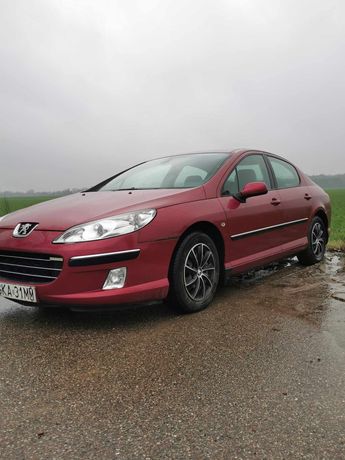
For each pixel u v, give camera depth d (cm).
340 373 244
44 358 273
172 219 340
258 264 436
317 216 563
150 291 323
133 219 321
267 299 396
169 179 427
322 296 402
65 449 181
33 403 219
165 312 362
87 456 176
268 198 458
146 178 452
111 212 326
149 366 259
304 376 241
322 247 576
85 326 330
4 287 333
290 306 372
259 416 203
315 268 533
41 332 320
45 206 378
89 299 303
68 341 301
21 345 295
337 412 204
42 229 322
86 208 345
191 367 256
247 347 283
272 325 324
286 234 486
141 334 311
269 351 276
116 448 181
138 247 317
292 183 531
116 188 453
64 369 257
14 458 176
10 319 352
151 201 346
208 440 186
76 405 216
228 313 356
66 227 314
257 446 181
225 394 224
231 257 400
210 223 372
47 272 315
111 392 229
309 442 183
